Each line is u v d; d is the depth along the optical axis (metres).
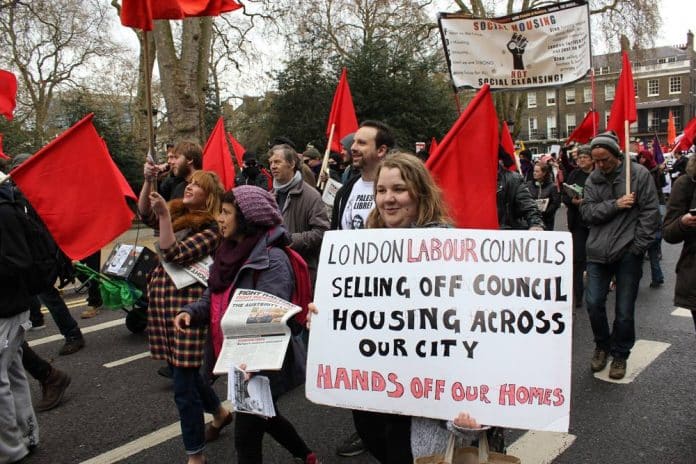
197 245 3.11
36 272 3.19
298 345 2.58
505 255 1.89
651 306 6.32
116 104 25.28
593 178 4.34
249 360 2.25
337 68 21.64
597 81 59.59
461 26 5.09
